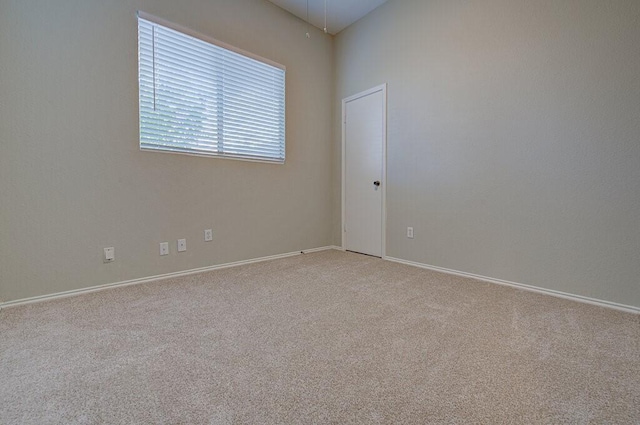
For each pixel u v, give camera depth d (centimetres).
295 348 146
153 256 256
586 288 208
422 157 304
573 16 208
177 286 240
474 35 261
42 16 201
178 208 269
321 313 187
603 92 197
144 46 245
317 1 330
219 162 296
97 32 222
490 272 257
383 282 254
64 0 209
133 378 121
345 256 360
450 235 284
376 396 111
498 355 139
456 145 277
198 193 282
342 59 392
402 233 326
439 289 236
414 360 135
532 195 231
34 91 200
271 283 250
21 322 172
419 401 108
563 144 215
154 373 125
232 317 181
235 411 103
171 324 171
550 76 219
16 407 104
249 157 320
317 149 391
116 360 134
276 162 345
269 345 148
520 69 234
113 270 236
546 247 225
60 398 109
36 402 107
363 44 362
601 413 102
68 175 214
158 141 255
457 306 200
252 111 320
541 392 113
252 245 326
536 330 164
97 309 192
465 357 138
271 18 331
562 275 218
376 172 353
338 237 406
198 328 166
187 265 277
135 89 241
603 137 198
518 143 237
